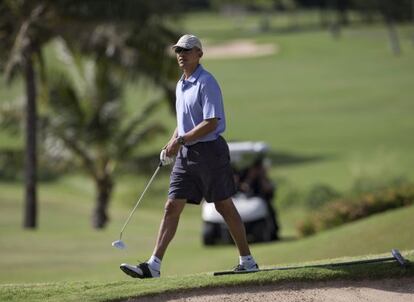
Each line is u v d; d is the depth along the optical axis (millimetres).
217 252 63062
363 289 25375
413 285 25703
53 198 126375
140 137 102000
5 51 79375
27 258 62000
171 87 80625
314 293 24906
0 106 98438
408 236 46906
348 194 112125
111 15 77062
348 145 161000
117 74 82250
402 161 138250
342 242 49781
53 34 79125
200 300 24234
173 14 79125
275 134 176875
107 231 82750
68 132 97688
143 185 132250
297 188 120188
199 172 26016
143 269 26469
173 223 26688
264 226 70312
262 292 24875
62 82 95625
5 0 77625
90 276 51812
